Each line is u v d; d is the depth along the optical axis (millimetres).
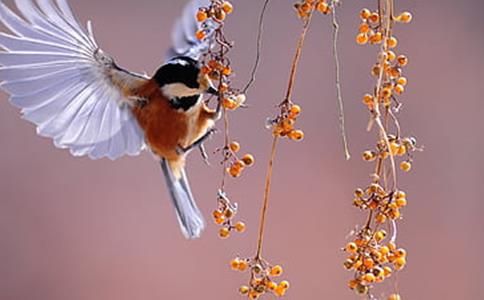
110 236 4789
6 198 4801
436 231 4801
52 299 4762
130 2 4930
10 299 4758
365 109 4840
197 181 4777
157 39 4918
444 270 4781
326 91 4852
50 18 4289
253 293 4199
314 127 4828
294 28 4891
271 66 4867
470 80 4898
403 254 4191
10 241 4781
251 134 4812
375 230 4195
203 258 4773
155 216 4805
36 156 4820
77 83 4305
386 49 4203
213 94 4320
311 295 4750
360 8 4895
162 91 4324
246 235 4770
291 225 4773
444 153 4848
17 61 4281
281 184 4789
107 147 4324
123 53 4902
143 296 4766
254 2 4895
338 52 4875
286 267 4758
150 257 4781
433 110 4879
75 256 4781
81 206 4805
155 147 4336
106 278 4773
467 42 4914
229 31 4875
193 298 4758
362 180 4797
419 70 4898
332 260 4758
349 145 4816
